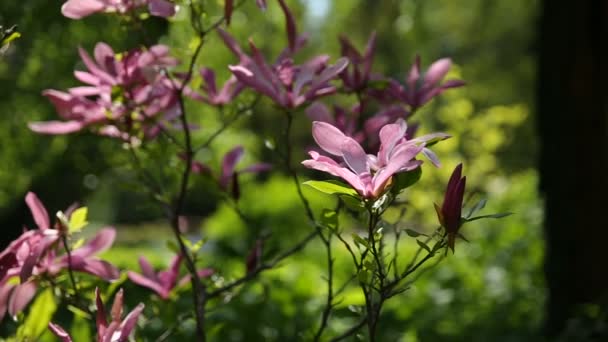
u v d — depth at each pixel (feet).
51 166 21.65
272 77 7.25
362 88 8.27
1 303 7.19
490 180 43.19
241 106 8.59
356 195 5.72
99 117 8.01
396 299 19.95
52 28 17.15
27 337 7.82
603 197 20.63
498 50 81.35
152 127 8.49
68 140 19.69
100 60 7.70
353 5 59.11
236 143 27.53
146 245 42.88
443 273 24.17
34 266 6.61
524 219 27.96
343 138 5.69
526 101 80.38
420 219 37.91
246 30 23.48
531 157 67.10
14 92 18.71
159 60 7.59
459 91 43.21
